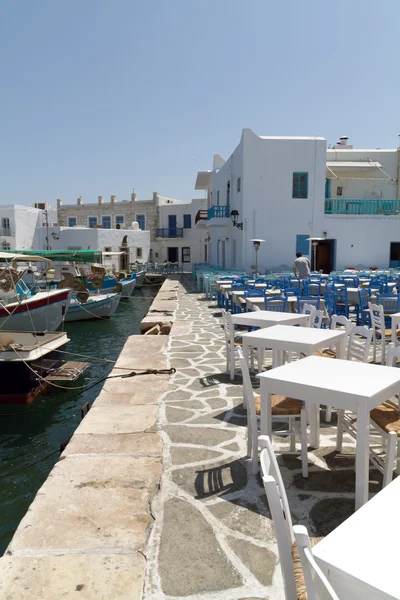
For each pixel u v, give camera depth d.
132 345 9.52
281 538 2.03
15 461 7.31
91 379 11.55
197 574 2.77
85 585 2.66
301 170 23.95
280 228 24.20
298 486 3.77
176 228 48.81
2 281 13.53
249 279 17.23
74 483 3.82
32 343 10.88
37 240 43.06
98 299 21.78
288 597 2.04
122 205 50.41
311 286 13.38
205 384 6.64
